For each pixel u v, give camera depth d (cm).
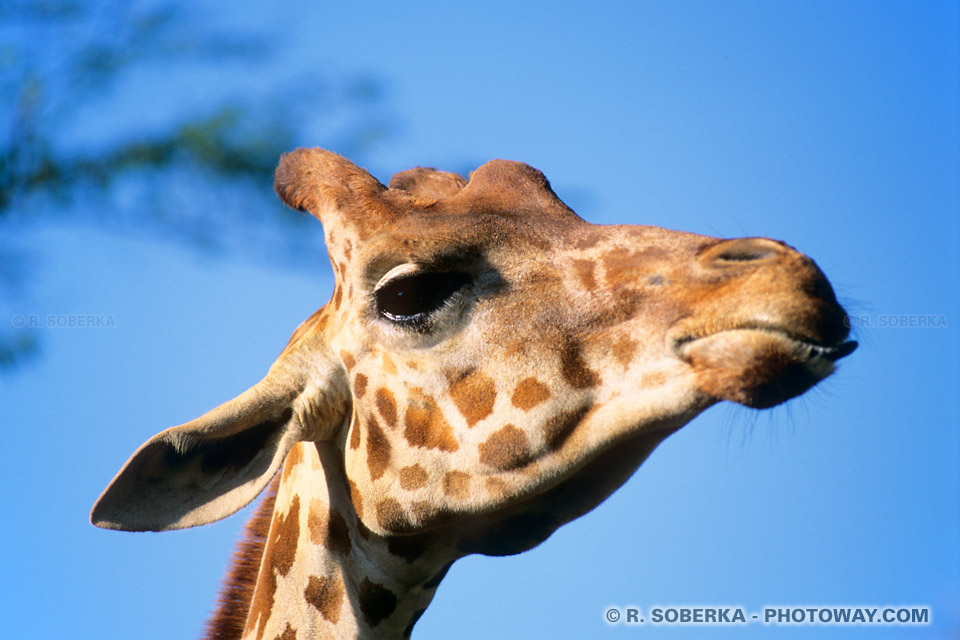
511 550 1216
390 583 1230
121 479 1135
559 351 1123
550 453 1119
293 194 1271
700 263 1098
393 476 1173
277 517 1299
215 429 1155
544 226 1188
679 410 1073
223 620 1316
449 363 1151
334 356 1207
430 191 1363
